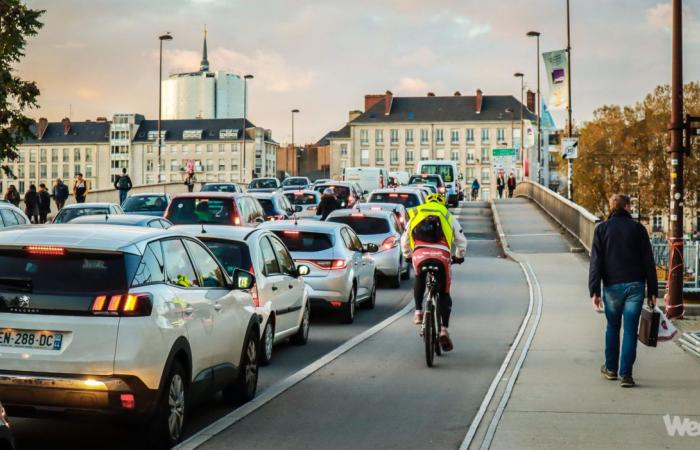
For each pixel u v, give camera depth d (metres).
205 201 30.50
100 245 10.23
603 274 14.46
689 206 116.00
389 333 20.88
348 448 10.74
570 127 64.69
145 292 10.18
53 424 11.95
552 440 10.96
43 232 10.66
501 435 11.20
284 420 12.16
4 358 9.85
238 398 13.26
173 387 10.67
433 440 11.16
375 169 87.50
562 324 21.80
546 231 52.00
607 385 14.39
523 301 26.73
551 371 15.67
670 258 22.44
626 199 14.50
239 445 10.81
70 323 9.84
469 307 25.42
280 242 18.78
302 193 52.31
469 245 48.41
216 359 12.06
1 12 49.25
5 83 49.53
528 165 109.12
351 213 31.44
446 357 17.52
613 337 14.69
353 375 15.59
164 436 10.40
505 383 14.63
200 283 11.93
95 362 9.80
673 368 15.82
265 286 16.86
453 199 84.31
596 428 11.55
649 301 14.30
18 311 9.91
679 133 22.52
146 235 10.91
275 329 17.47
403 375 15.61
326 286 22.30
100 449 10.72
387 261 30.59
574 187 130.50
